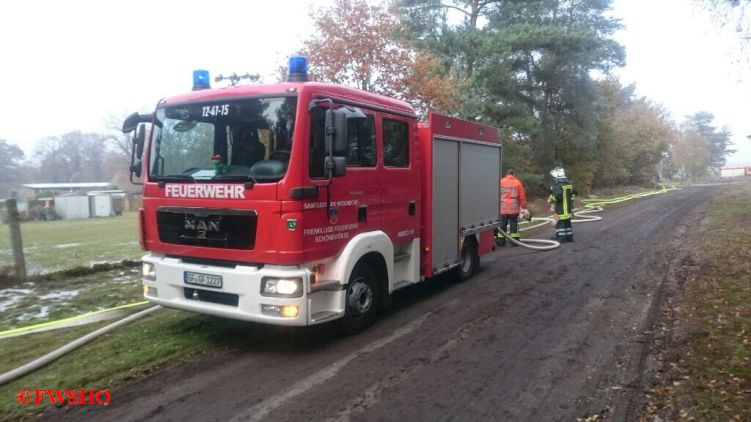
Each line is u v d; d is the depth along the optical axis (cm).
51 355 478
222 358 486
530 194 2559
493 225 934
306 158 475
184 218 520
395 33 1488
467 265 848
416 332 566
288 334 555
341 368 461
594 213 2091
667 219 1712
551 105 2788
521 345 521
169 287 529
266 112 487
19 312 650
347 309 542
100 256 1045
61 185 4916
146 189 551
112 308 663
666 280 788
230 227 489
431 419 365
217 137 511
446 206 743
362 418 367
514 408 382
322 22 1320
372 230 572
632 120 4459
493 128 926
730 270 794
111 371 449
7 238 895
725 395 381
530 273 890
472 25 2242
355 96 546
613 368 453
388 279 598
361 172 549
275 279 469
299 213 467
